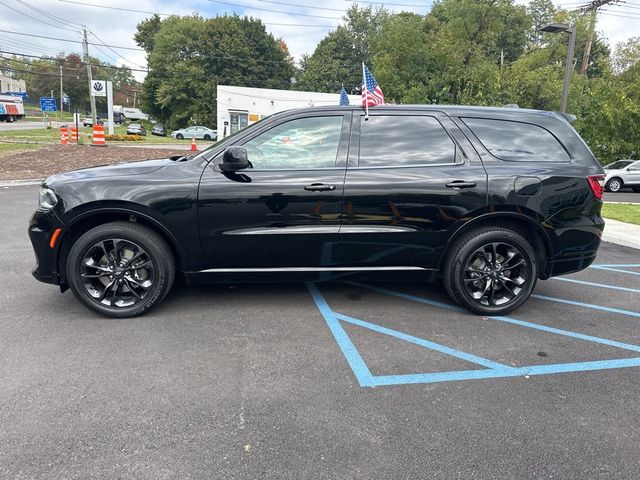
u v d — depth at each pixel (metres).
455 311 4.41
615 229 9.05
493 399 2.92
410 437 2.53
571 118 4.45
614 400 2.94
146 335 3.70
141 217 3.84
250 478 2.20
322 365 3.30
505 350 3.61
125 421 2.60
